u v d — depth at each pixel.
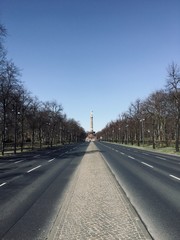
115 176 22.02
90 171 23.83
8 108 58.81
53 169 28.53
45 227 9.46
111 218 9.84
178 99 62.81
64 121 144.12
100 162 32.72
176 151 60.00
